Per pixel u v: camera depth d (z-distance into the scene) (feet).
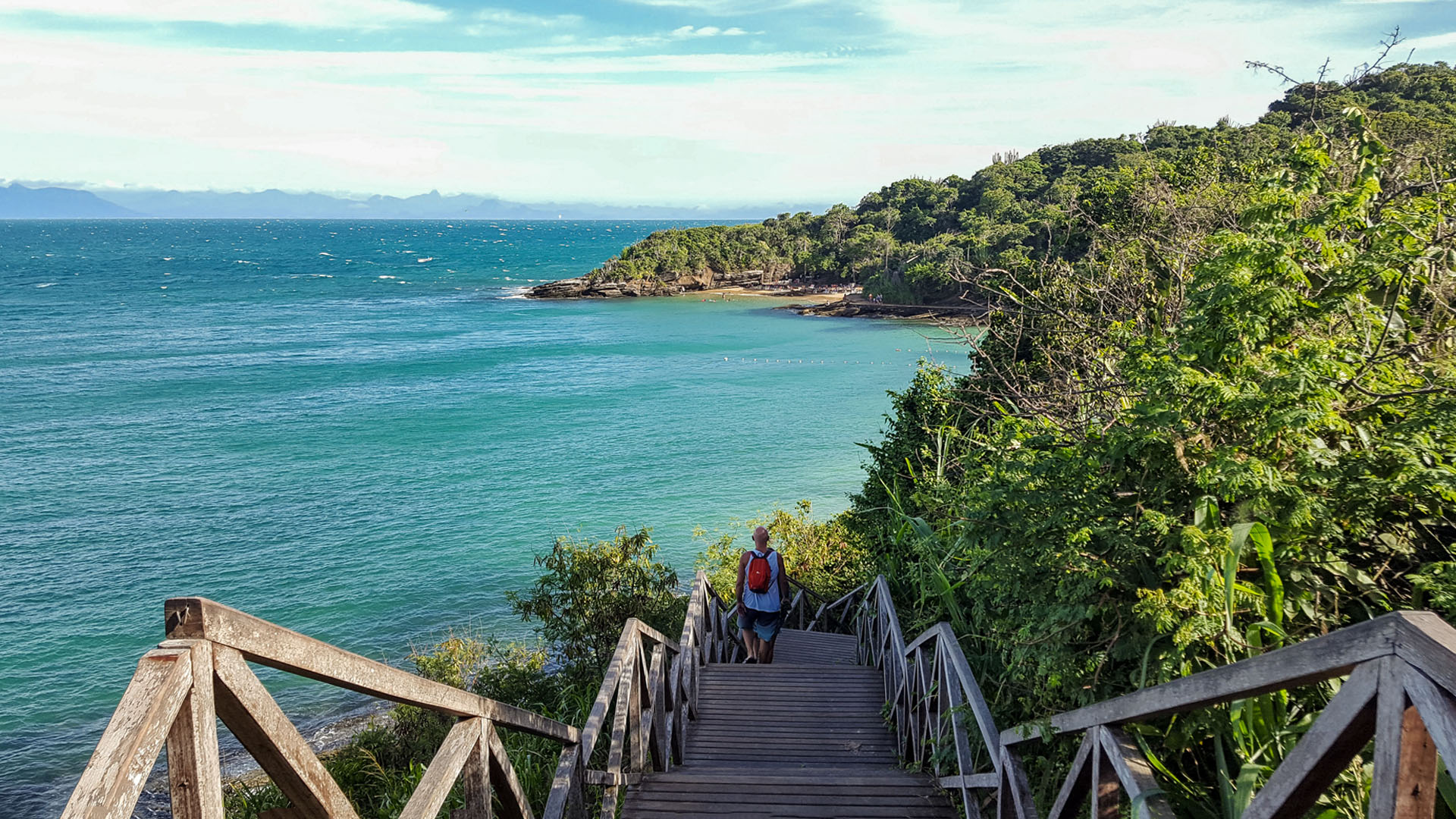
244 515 94.73
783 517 67.51
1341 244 12.02
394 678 6.98
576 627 41.24
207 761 4.92
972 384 28.50
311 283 459.32
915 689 19.31
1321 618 10.18
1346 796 8.42
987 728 12.42
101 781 4.07
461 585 75.15
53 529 89.97
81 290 401.49
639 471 111.75
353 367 205.67
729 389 173.17
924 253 301.43
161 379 186.80
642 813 16.21
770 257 427.33
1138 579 11.03
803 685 26.04
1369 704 4.91
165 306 343.87
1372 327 12.53
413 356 222.89
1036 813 10.74
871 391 169.07
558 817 11.71
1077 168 331.57
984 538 12.89
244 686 5.29
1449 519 10.35
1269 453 10.86
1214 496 10.03
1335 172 14.17
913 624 23.72
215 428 140.46
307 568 79.41
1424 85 78.13
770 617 30.94
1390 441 10.34
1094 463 11.93
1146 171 28.71
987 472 14.58
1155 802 7.05
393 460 118.73
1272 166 20.26
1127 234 28.07
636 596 41.29
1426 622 4.50
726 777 17.37
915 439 39.91
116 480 108.99
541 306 352.28
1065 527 11.39
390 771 33.78
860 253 387.75
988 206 329.52
